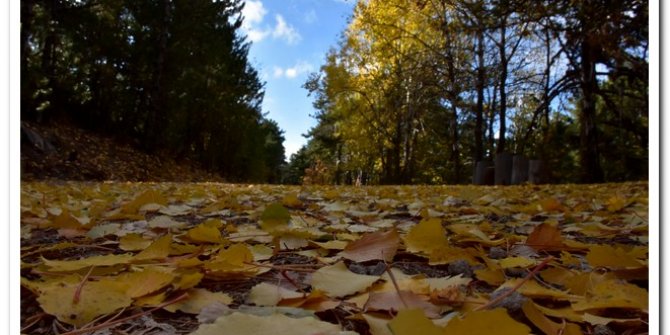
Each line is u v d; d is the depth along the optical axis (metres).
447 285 0.96
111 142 15.49
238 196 4.20
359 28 19.98
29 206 2.56
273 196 4.25
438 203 3.54
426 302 0.81
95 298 0.79
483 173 13.45
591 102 13.28
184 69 18.12
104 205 2.88
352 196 4.49
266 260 1.37
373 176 33.62
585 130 13.45
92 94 15.61
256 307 0.76
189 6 17.30
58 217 1.88
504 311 0.57
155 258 1.18
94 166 12.41
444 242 1.34
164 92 17.62
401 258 1.47
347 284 0.94
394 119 21.16
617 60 11.36
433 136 25.41
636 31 7.76
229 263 1.06
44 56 12.79
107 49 14.79
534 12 6.19
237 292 1.03
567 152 19.33
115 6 13.54
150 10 16.41
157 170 15.69
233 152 25.03
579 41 7.70
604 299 0.85
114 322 0.74
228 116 22.88
